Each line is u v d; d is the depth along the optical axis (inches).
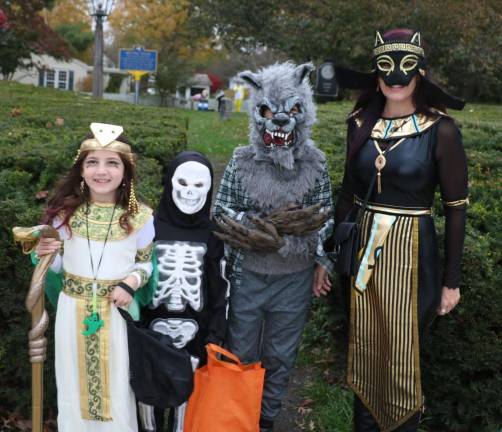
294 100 111.3
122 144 102.3
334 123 296.4
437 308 105.2
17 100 409.4
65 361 103.1
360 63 796.6
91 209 103.6
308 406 142.8
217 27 936.3
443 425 129.3
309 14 812.6
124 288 101.3
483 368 118.1
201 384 104.7
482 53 705.6
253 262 115.6
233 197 117.4
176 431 113.9
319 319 164.6
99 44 706.8
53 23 1796.3
